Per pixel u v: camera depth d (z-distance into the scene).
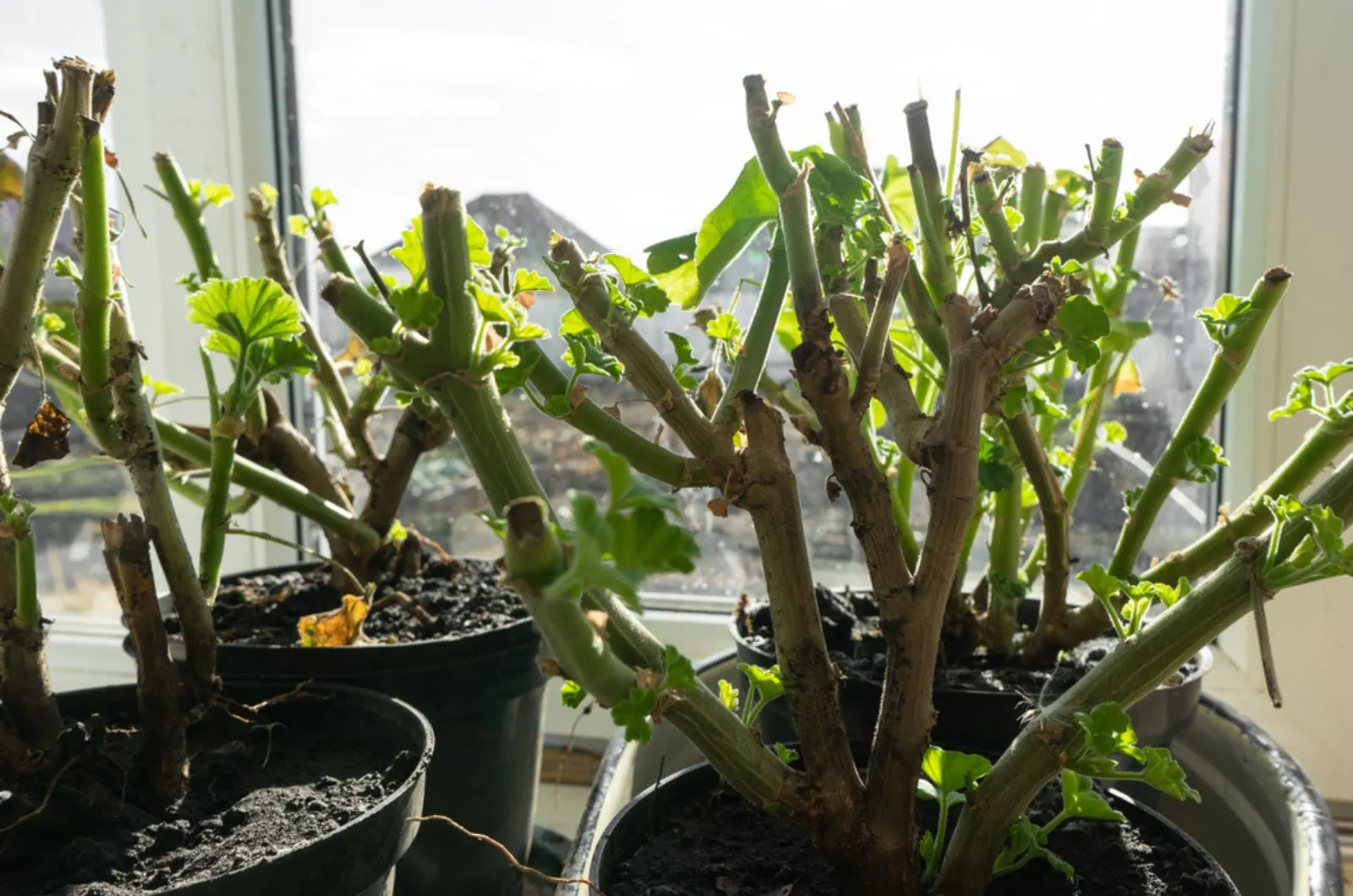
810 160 0.43
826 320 0.38
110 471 1.01
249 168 0.92
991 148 0.70
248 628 0.75
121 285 0.52
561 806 0.93
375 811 0.45
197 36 0.91
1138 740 0.59
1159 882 0.44
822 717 0.41
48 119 0.45
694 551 0.27
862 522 0.40
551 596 0.28
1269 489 0.56
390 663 0.64
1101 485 0.89
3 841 0.45
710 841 0.48
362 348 0.86
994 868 0.43
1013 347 0.39
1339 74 0.74
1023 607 0.78
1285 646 0.80
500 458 0.40
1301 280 0.76
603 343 0.45
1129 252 0.69
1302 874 0.46
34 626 0.49
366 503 0.82
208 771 0.53
